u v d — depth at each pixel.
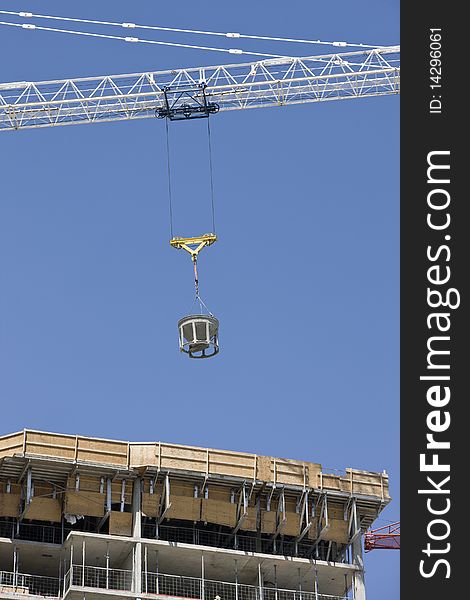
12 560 121.19
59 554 120.81
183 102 149.50
